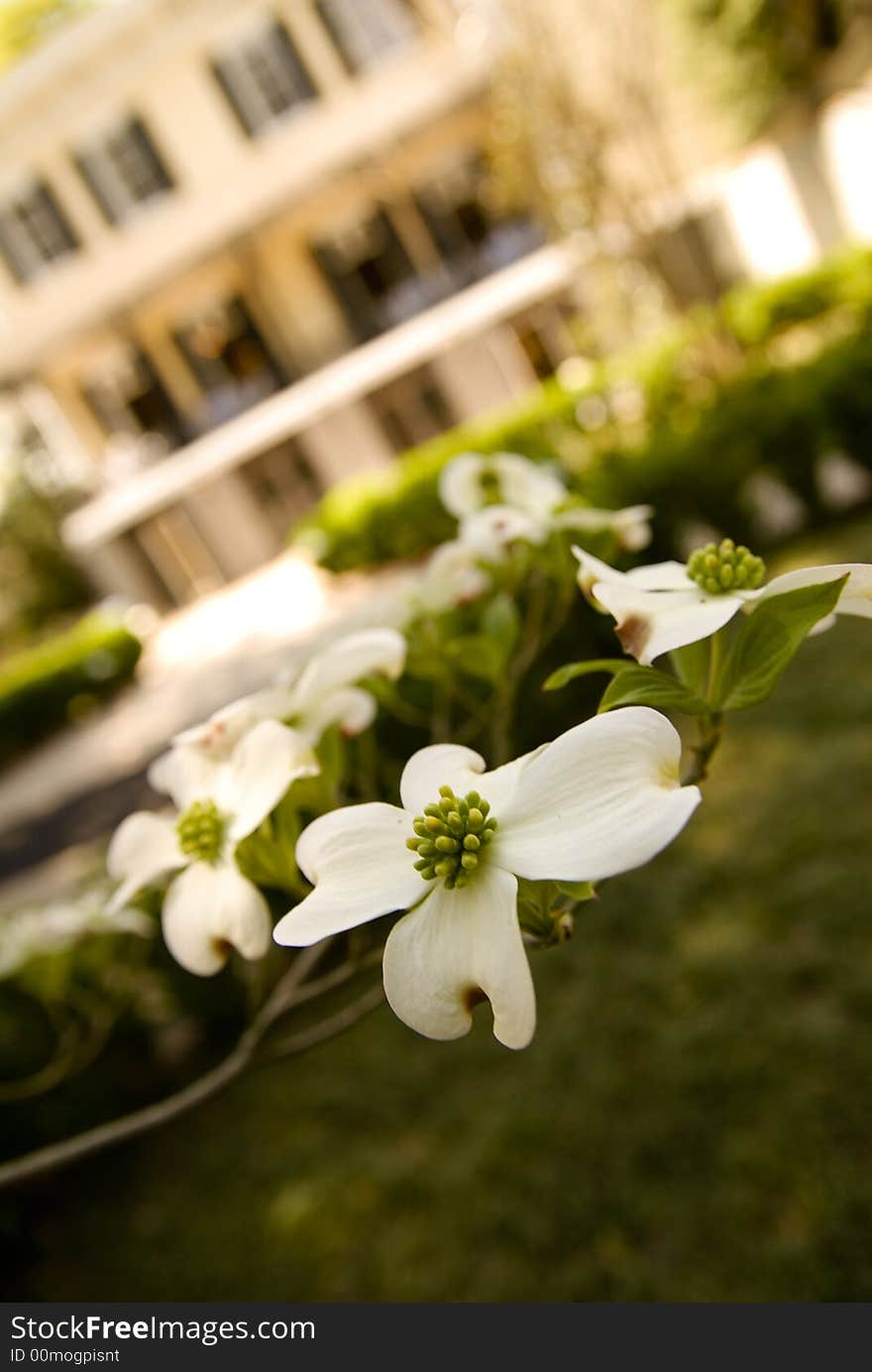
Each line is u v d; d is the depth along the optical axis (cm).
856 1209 196
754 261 1191
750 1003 254
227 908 73
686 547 519
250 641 1196
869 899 266
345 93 1372
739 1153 219
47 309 1536
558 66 761
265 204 1428
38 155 1458
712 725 66
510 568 116
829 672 389
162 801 807
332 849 58
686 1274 201
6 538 2253
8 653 2275
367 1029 338
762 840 309
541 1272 219
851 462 542
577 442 857
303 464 1598
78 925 165
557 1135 250
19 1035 330
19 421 2331
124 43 1373
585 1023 279
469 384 1473
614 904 317
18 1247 316
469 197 1437
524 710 345
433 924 53
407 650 112
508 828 53
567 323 1421
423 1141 276
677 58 1077
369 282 1527
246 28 1366
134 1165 340
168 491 1590
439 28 1271
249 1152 312
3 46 1991
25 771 1270
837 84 1077
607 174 778
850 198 1153
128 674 1415
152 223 1477
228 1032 372
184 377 1608
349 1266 248
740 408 533
